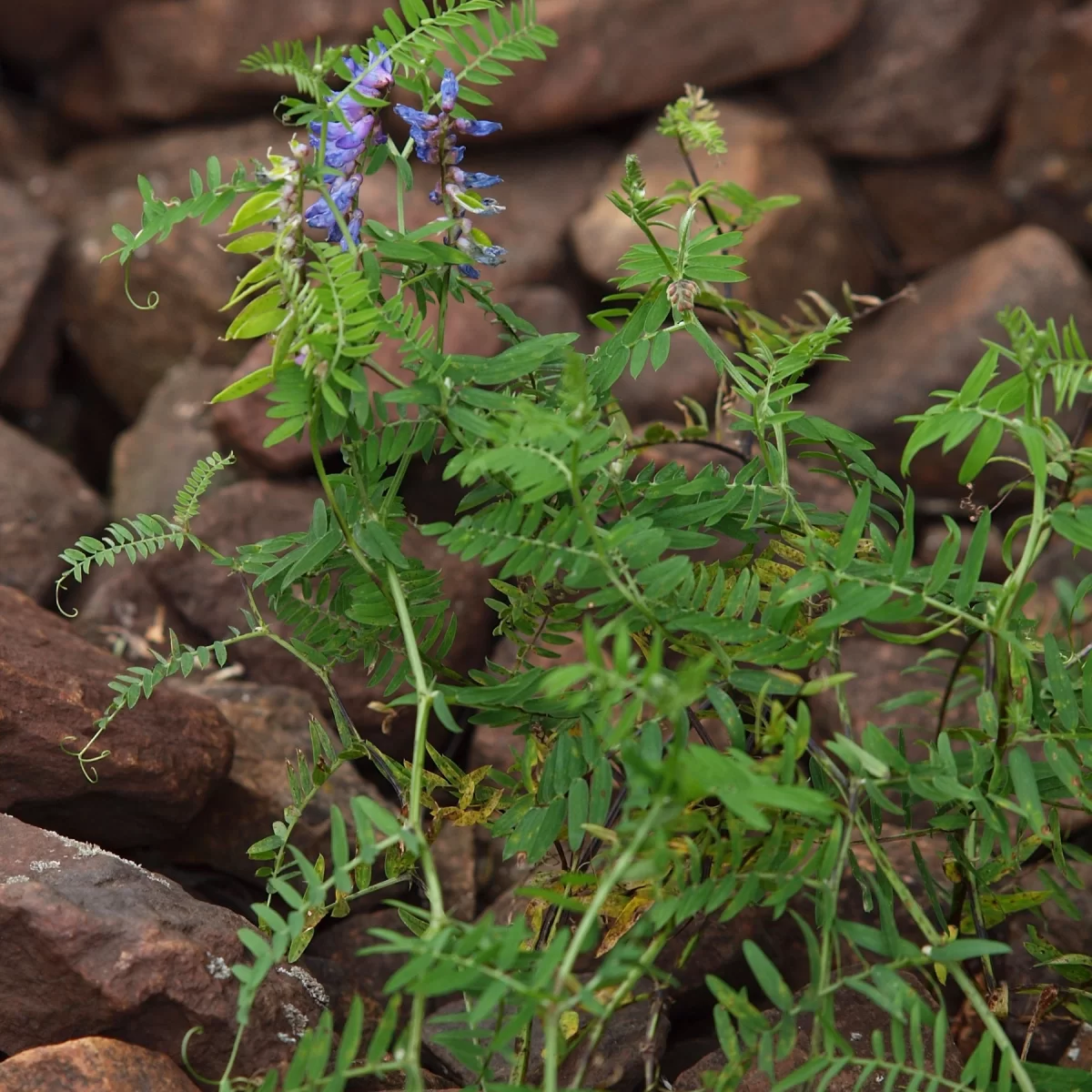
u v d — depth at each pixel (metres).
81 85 2.08
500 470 0.92
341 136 0.94
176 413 1.59
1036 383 0.92
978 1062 0.91
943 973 0.95
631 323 0.98
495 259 0.96
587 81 1.84
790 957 1.08
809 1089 0.97
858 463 0.99
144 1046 0.98
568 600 1.01
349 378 0.93
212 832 1.11
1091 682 0.94
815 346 0.97
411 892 1.12
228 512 1.34
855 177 2.02
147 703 1.08
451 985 0.89
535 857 0.94
